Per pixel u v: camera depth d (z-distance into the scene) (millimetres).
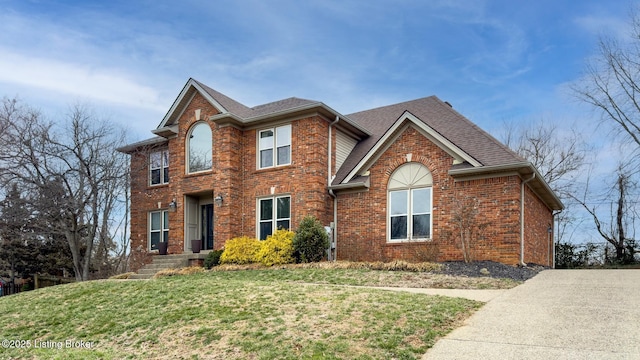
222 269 16922
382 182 17766
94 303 11695
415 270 13992
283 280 13844
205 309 9617
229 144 19484
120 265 27938
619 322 7523
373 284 12562
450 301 9305
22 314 11656
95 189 21641
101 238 24562
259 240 18984
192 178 20547
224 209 19266
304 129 18625
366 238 17812
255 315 8820
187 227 20781
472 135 17625
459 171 15734
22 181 21406
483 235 15438
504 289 11258
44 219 21781
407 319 7977
